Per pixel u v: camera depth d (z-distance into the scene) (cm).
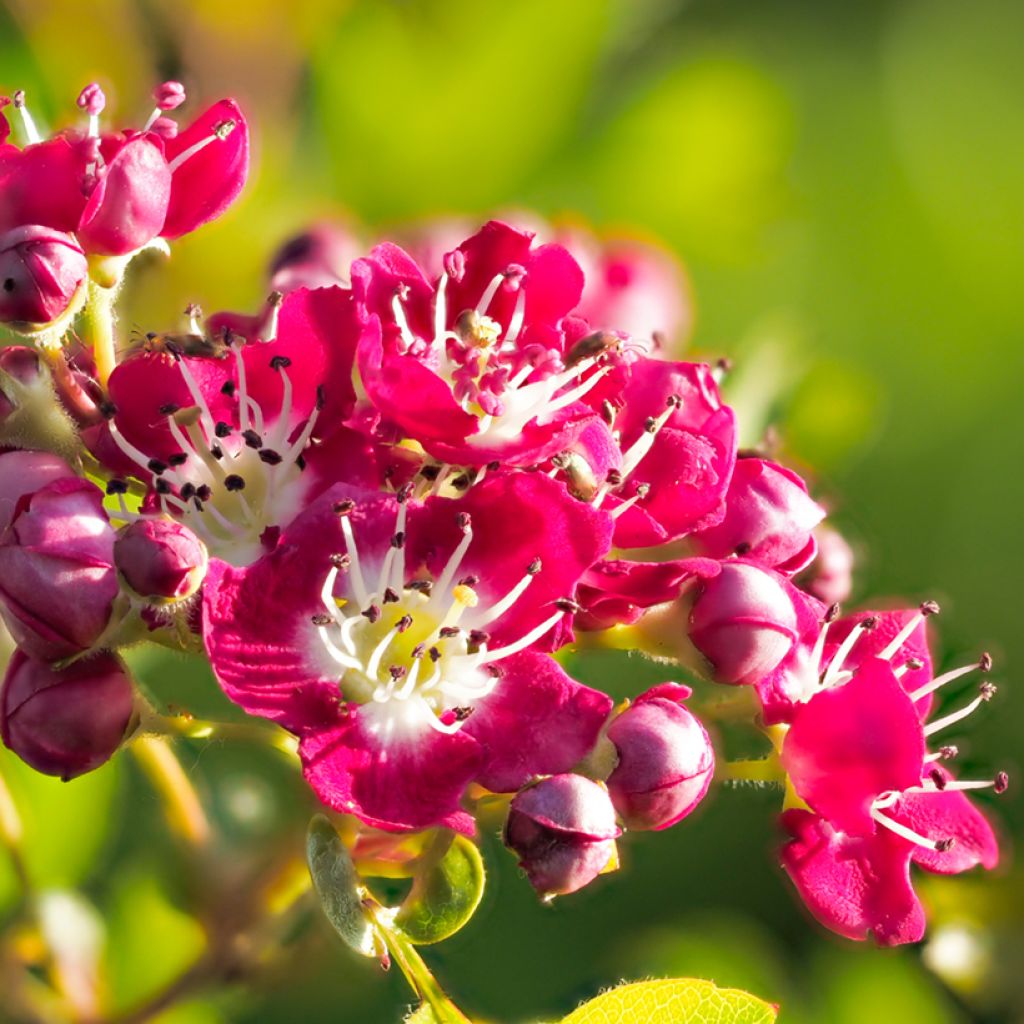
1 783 24
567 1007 24
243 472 23
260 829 24
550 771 22
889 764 23
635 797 22
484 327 23
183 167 23
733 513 23
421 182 24
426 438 23
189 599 22
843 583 24
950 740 24
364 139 24
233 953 23
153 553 22
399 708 23
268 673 22
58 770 22
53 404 23
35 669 22
